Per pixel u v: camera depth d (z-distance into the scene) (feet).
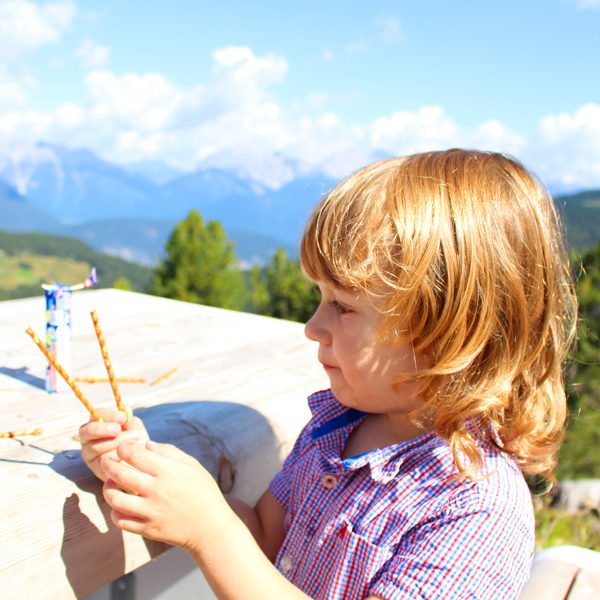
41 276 437.17
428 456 2.44
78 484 2.38
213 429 3.24
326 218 2.48
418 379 2.36
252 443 3.35
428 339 2.31
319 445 2.80
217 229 76.48
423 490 2.38
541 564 3.01
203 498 2.15
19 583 2.03
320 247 2.47
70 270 458.09
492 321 2.31
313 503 2.73
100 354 4.90
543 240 2.45
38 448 2.75
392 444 2.73
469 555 2.12
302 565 2.66
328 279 2.46
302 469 3.03
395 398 2.50
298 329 6.00
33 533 2.10
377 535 2.40
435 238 2.28
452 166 2.48
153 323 6.13
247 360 4.82
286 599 2.09
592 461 19.10
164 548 2.64
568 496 11.45
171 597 3.45
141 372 4.38
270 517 3.12
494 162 2.55
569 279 2.83
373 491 2.51
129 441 2.31
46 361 4.59
